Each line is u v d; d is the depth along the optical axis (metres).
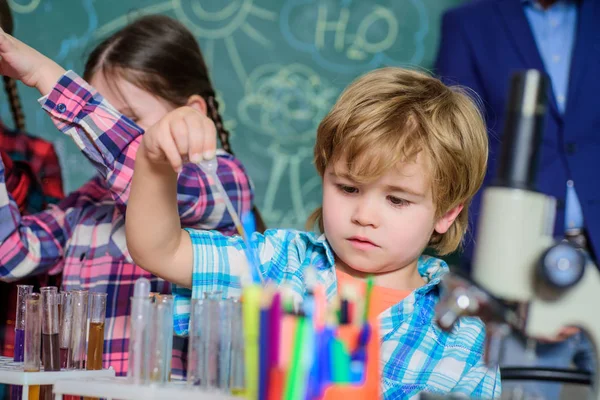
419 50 2.68
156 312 0.85
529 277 0.80
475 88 1.98
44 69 1.20
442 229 1.18
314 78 2.67
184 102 1.60
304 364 0.68
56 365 1.00
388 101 1.11
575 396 1.18
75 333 1.03
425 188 1.08
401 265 1.12
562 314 0.79
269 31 2.65
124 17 2.57
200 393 0.79
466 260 1.64
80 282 1.43
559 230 1.76
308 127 2.66
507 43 1.93
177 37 1.63
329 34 2.67
